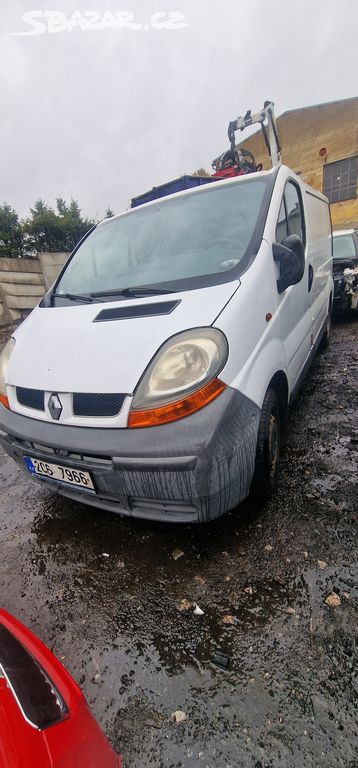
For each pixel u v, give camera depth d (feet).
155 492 5.37
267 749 3.88
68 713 3.27
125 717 4.35
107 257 9.03
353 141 51.67
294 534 6.51
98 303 7.32
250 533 6.64
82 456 5.81
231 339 5.69
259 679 4.52
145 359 5.54
